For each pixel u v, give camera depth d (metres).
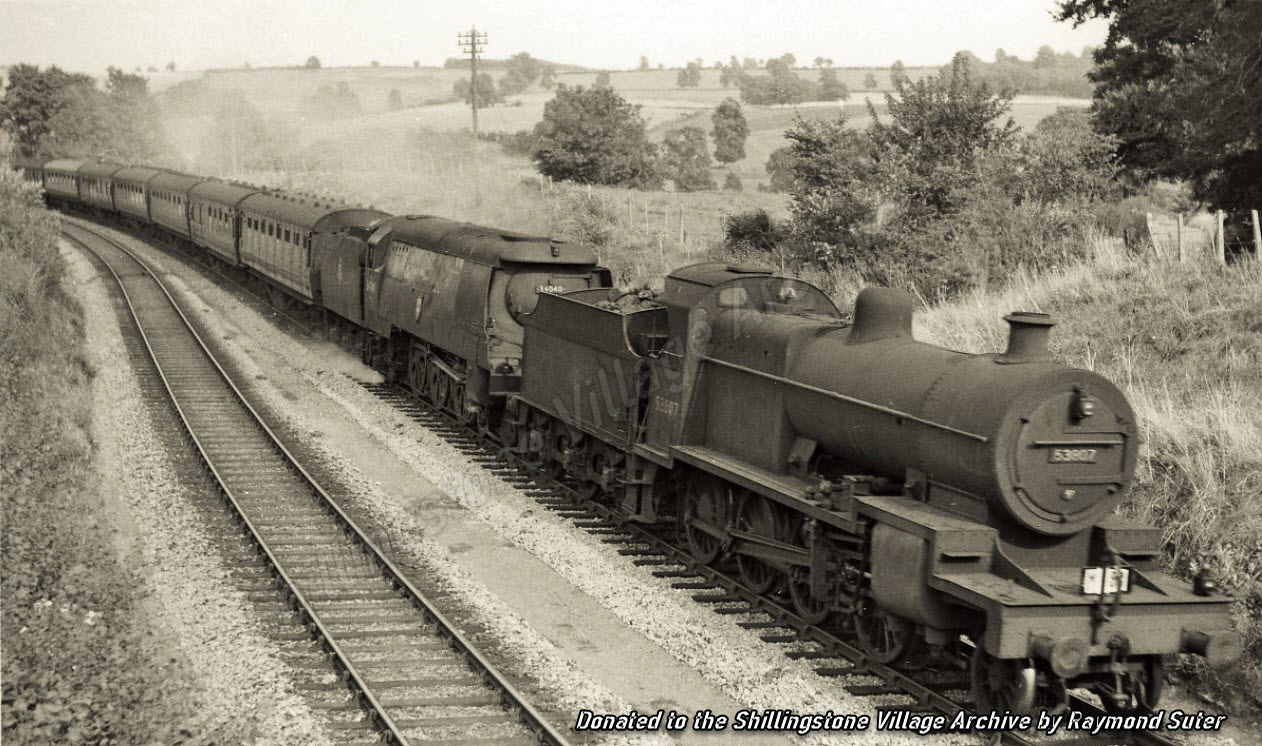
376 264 23.12
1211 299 15.40
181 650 10.16
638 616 11.16
